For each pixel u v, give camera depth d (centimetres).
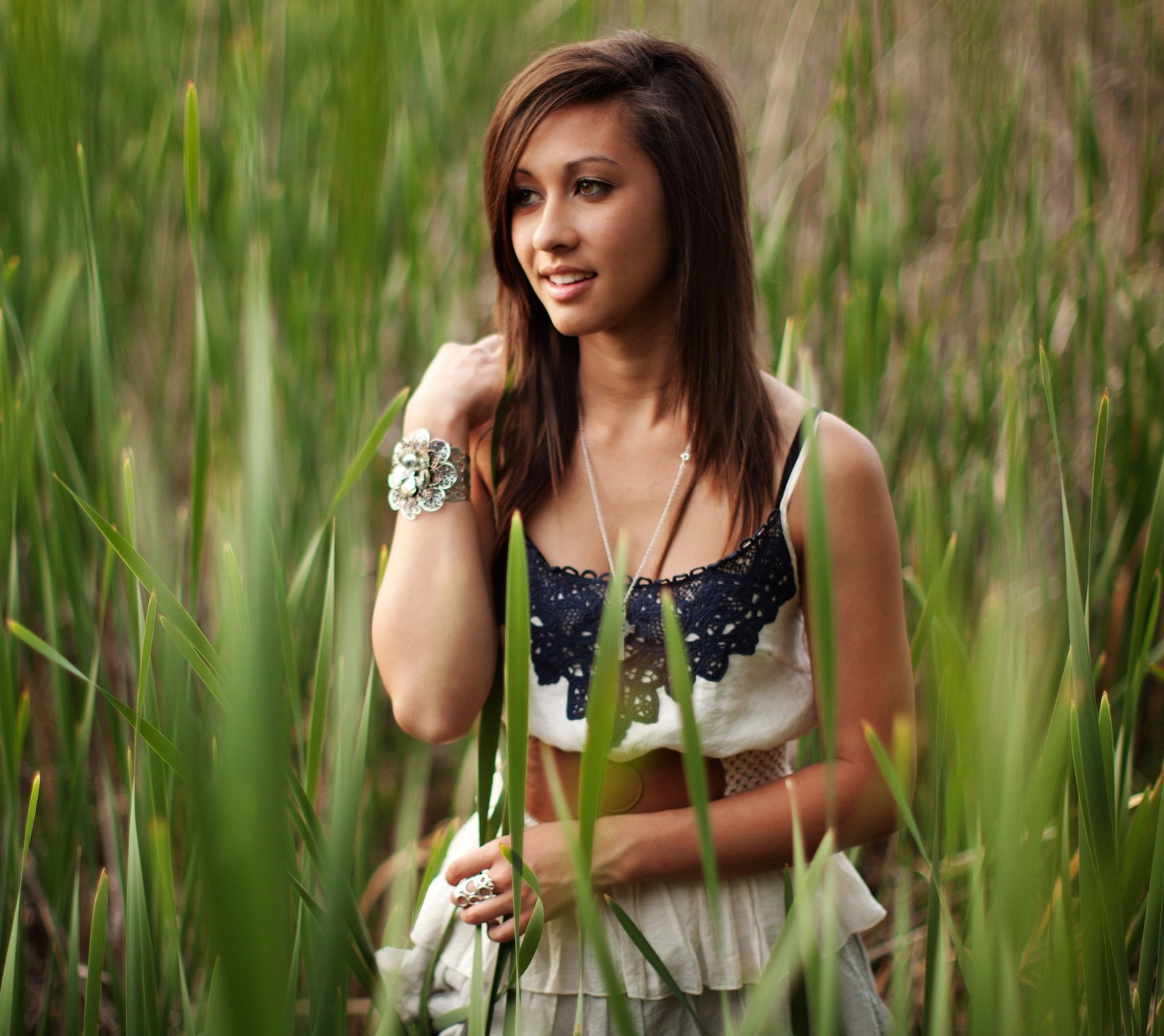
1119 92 204
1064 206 202
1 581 151
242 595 75
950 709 67
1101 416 87
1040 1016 68
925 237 211
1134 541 163
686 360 102
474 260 200
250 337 49
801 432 101
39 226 172
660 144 96
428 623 104
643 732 101
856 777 102
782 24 248
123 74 204
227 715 76
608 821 101
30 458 127
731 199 103
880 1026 111
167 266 190
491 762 92
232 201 173
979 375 165
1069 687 77
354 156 174
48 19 175
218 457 136
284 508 153
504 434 112
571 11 232
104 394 123
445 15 228
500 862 98
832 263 179
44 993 117
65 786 137
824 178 209
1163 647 163
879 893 151
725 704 100
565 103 96
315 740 94
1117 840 95
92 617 140
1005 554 89
